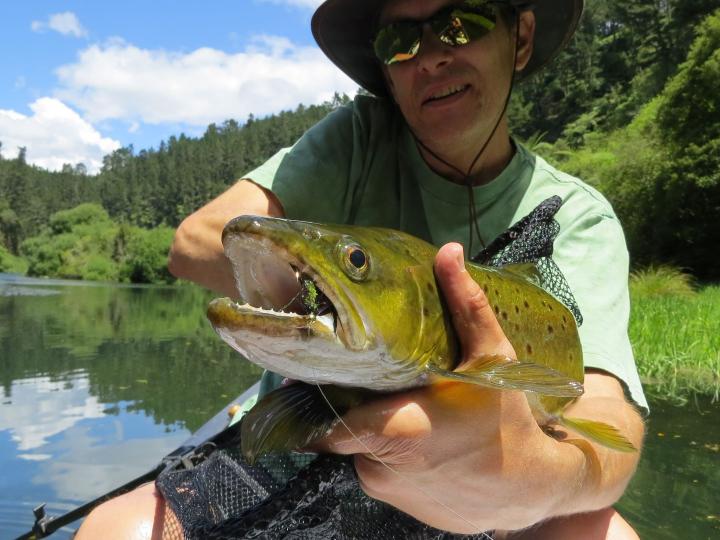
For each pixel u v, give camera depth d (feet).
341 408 1.37
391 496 1.43
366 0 2.39
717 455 4.23
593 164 26.71
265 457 2.15
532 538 2.02
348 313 1.26
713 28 22.15
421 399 1.30
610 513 2.03
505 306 1.75
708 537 3.00
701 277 22.81
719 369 7.09
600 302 2.07
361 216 2.45
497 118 2.29
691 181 22.22
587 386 1.92
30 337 12.66
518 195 2.34
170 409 6.30
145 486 2.23
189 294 34.40
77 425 5.66
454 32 2.16
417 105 2.26
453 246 1.34
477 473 1.33
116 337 12.73
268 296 1.30
